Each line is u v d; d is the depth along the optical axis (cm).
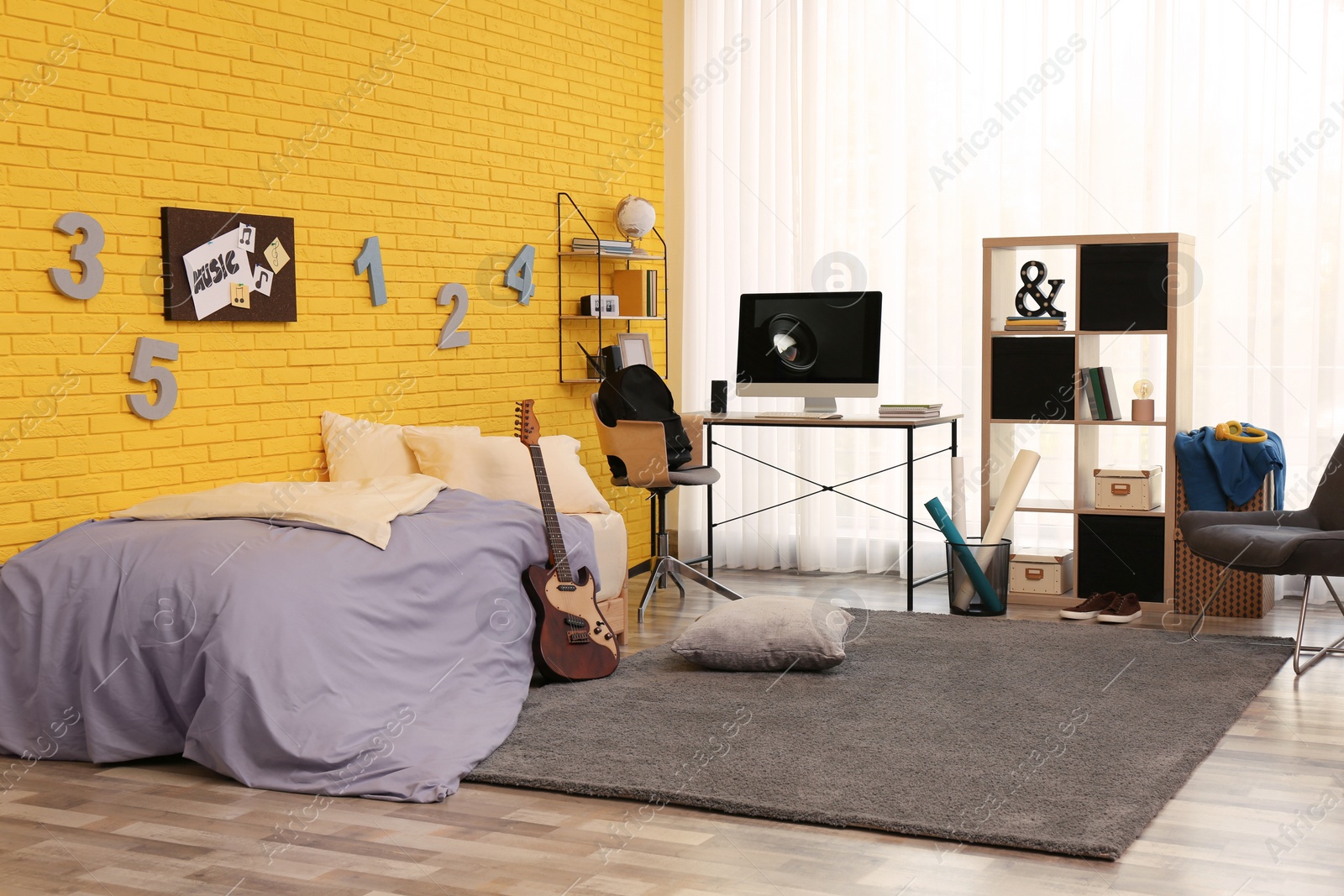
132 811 324
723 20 688
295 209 495
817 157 668
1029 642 490
